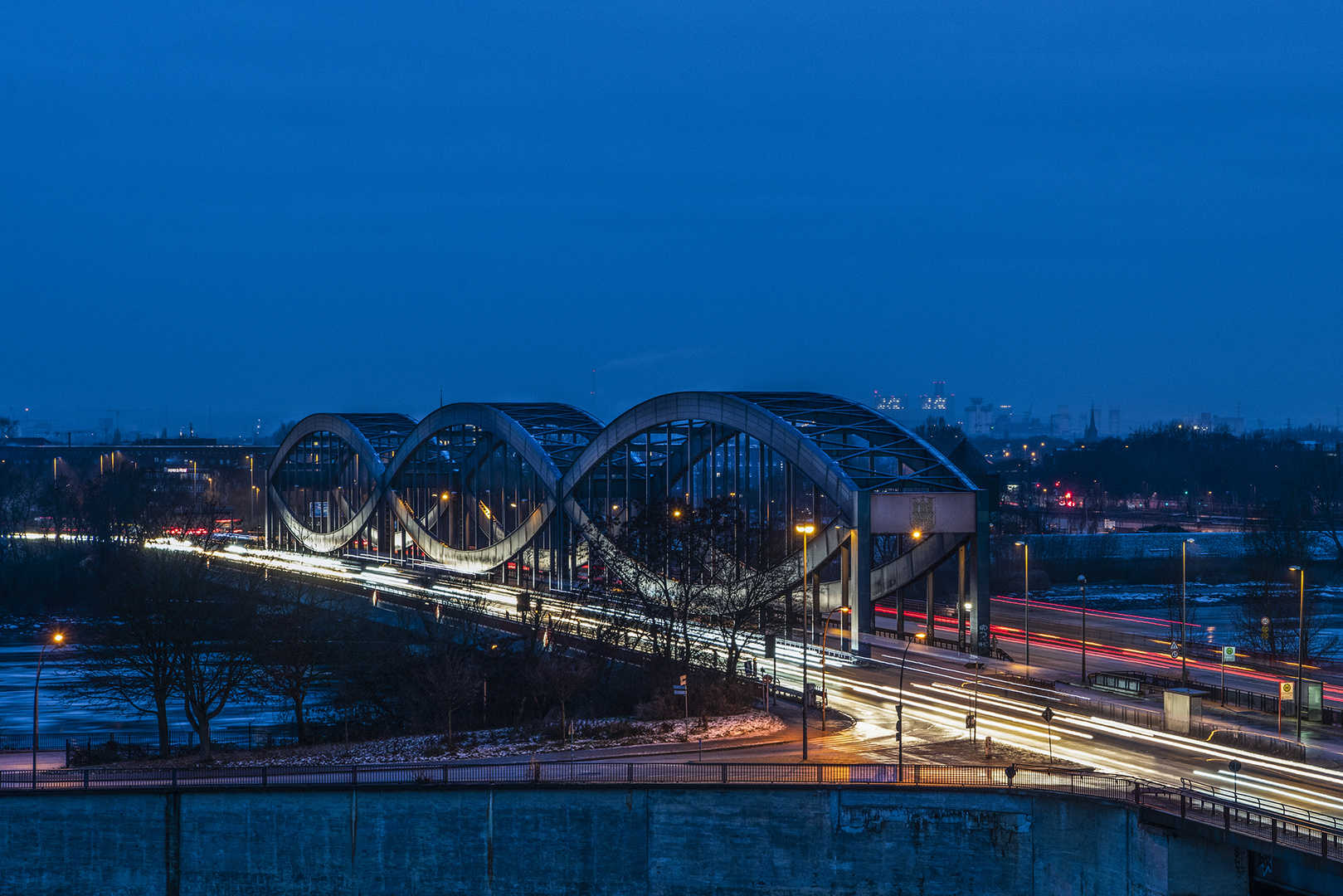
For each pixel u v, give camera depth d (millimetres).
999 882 55656
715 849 58250
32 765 76938
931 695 80688
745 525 97375
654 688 85188
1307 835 46562
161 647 87500
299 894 61000
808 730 70250
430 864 60156
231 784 62250
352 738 88812
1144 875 51375
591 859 59031
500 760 67375
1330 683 89500
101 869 62094
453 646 96375
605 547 101125
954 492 98250
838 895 57281
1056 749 64500
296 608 106625
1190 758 62312
